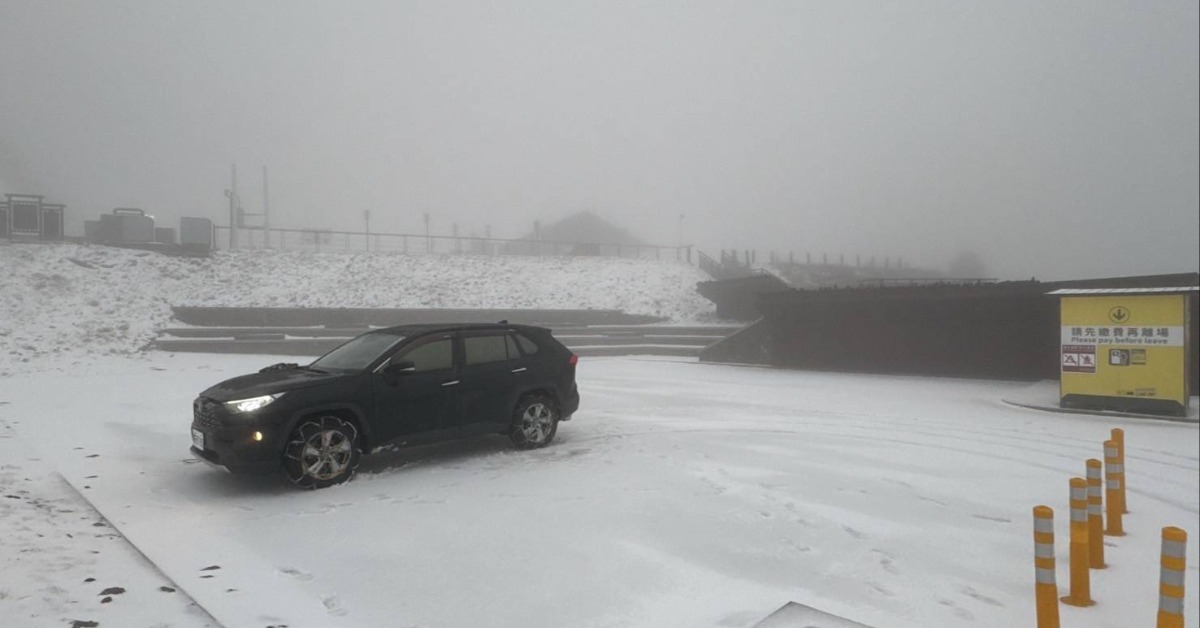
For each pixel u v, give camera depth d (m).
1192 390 17.30
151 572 5.08
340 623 4.38
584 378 20.08
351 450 7.60
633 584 5.10
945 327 21.64
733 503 7.13
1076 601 5.18
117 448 9.41
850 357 23.25
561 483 7.72
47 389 15.40
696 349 28.69
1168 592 3.49
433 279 34.34
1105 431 12.54
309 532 6.06
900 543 6.19
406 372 7.91
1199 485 8.90
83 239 29.98
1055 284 19.61
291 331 25.64
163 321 24.56
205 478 7.83
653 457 9.11
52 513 6.41
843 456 9.63
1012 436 11.73
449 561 5.46
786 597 4.98
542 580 5.13
